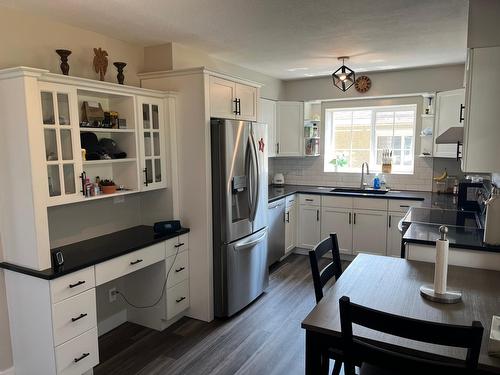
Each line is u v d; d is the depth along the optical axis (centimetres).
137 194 336
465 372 120
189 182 319
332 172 553
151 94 298
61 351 227
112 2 235
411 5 248
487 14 216
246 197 342
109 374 255
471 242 242
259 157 354
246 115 362
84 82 244
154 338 302
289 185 571
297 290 391
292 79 543
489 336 142
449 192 482
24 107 212
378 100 514
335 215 491
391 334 130
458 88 455
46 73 219
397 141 525
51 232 268
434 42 341
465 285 194
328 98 529
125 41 322
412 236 261
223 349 284
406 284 194
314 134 545
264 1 238
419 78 475
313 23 284
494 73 217
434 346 137
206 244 319
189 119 311
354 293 183
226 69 418
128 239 292
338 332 146
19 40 245
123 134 295
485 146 223
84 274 236
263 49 362
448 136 329
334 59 411
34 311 229
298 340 295
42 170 222
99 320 308
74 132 241
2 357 245
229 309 329
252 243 346
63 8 243
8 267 233
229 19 271
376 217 468
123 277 326
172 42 329
